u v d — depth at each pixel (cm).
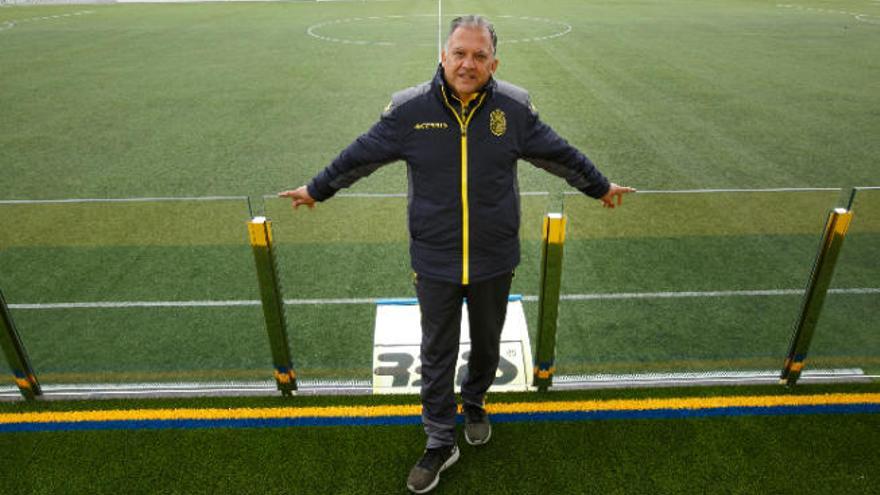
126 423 256
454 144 185
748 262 329
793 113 812
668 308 334
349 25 1803
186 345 303
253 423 256
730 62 1174
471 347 227
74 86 1027
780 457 236
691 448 241
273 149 689
